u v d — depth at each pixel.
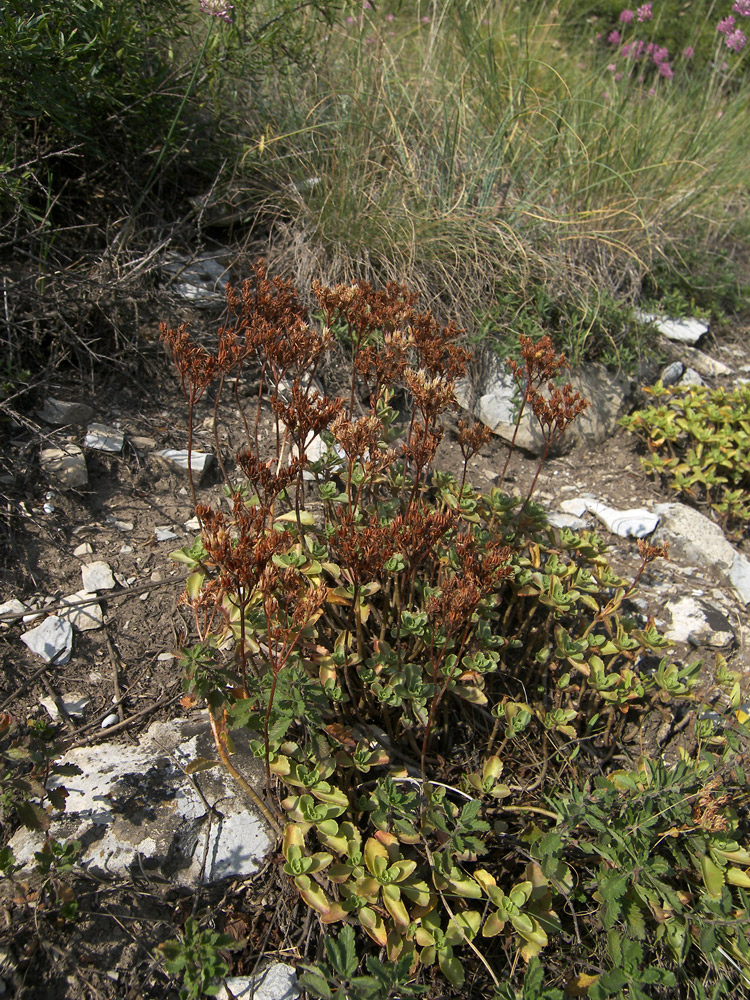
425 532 2.07
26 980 1.68
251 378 3.45
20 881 1.77
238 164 3.96
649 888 1.88
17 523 2.60
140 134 3.65
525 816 2.25
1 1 2.86
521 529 2.71
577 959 1.97
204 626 2.47
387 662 2.12
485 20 5.21
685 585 3.18
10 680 2.24
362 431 2.11
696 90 6.16
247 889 1.94
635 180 4.84
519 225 4.23
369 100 4.41
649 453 3.89
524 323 3.89
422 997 1.85
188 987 1.60
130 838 1.92
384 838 1.89
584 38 6.69
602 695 2.37
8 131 3.33
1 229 3.07
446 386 2.25
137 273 3.26
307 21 4.34
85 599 2.47
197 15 4.18
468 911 1.85
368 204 4.08
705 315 4.95
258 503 2.46
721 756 2.24
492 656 2.17
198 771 1.99
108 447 2.93
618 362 4.00
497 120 4.64
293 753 2.01
